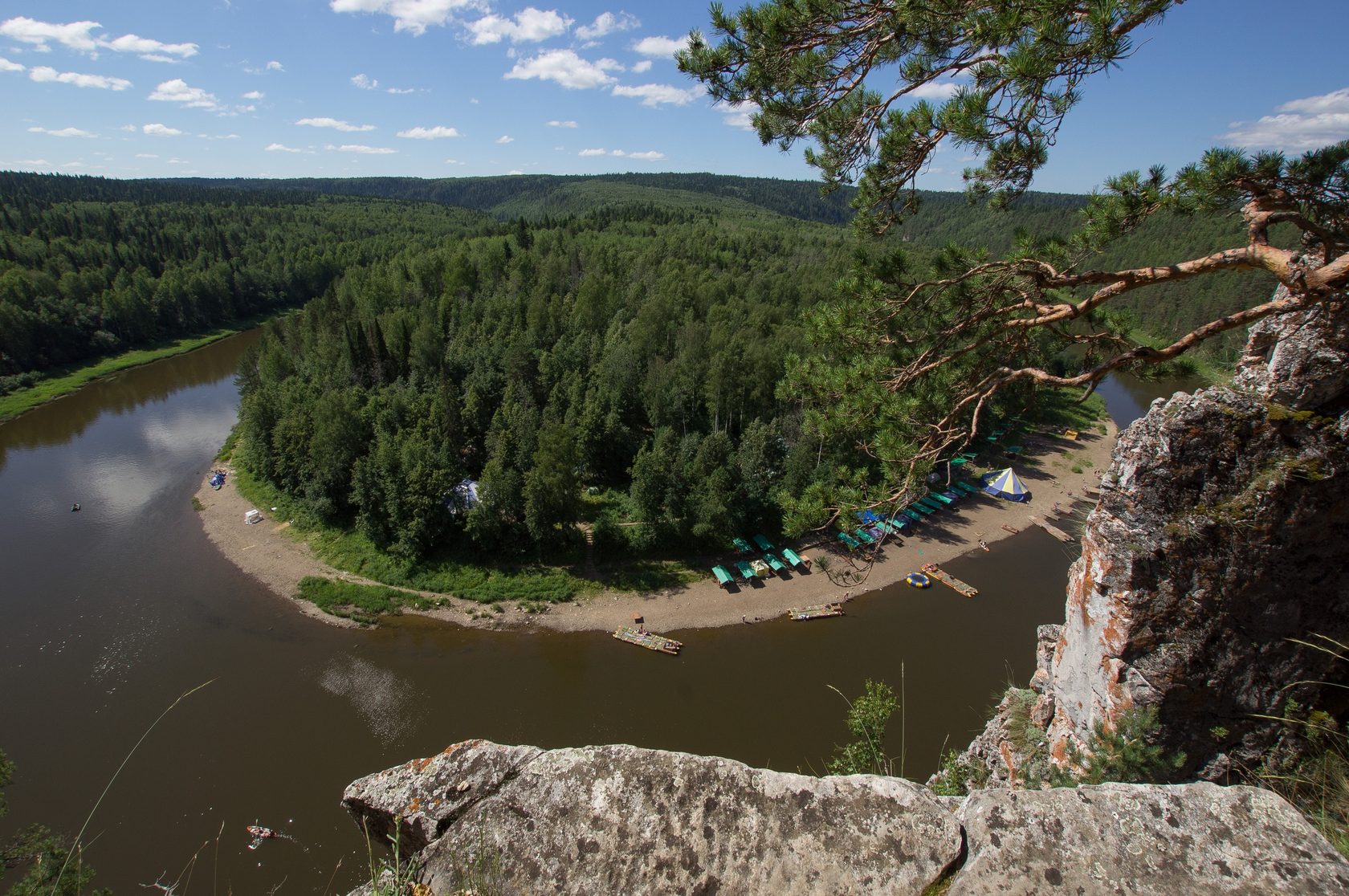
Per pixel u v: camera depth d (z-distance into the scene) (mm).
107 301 95375
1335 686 9820
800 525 12555
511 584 43125
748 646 37812
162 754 29125
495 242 121625
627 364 64188
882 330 11938
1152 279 8781
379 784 4961
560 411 59156
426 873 4305
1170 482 10125
